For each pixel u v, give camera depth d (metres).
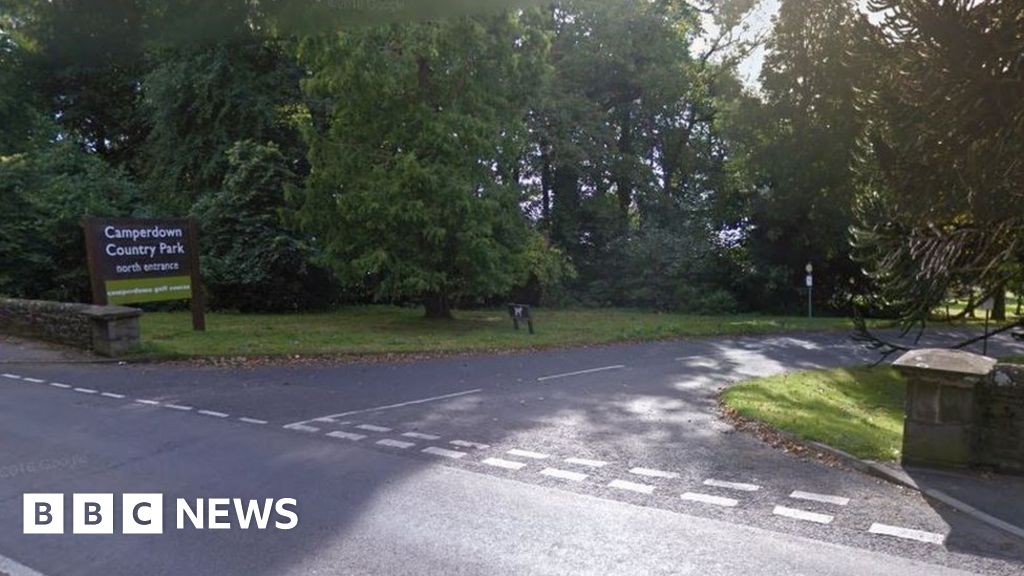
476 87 20.28
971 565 4.64
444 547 4.89
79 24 10.74
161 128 27.86
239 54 27.12
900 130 10.48
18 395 10.13
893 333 23.48
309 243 24.69
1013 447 6.52
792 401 10.41
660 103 35.41
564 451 7.39
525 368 13.62
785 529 5.25
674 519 5.44
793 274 32.78
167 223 16.19
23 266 21.53
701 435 8.14
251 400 9.95
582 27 34.38
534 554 4.78
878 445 7.39
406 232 20.03
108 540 5.01
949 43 9.45
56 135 29.53
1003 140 9.44
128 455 7.11
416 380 11.95
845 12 13.64
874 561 4.70
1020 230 9.98
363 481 6.33
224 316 22.47
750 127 27.94
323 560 4.68
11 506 5.69
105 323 13.26
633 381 12.19
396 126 20.05
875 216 12.18
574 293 34.22
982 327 25.70
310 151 20.52
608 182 36.66
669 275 32.84
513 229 21.66
